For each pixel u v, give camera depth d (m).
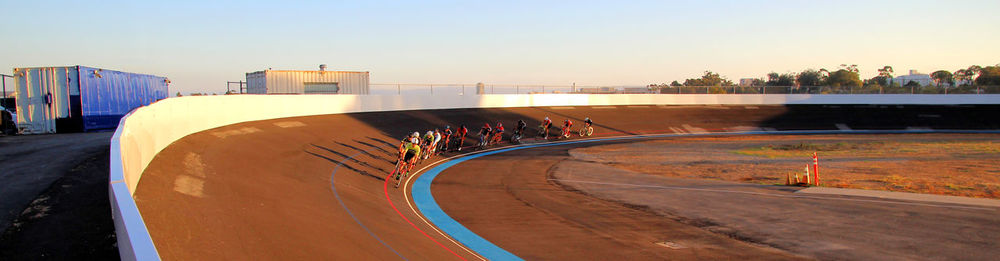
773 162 22.11
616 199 13.45
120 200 4.35
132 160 7.25
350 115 29.02
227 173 10.56
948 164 20.08
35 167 8.91
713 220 10.88
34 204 6.45
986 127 43.97
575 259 8.03
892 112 49.09
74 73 17.23
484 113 39.81
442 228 10.09
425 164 20.41
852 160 22.17
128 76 19.95
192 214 6.81
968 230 9.57
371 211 10.62
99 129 18.12
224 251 5.76
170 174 8.98
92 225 5.76
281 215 8.20
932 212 11.14
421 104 36.75
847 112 49.16
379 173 16.78
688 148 29.39
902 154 24.41
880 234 9.43
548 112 43.81
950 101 52.94
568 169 19.91
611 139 35.88
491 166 20.61
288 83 31.47
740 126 43.62
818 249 8.55
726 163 21.92
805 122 45.47
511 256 8.16
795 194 13.83
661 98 52.06
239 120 18.69
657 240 9.25
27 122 16.92
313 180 12.73
